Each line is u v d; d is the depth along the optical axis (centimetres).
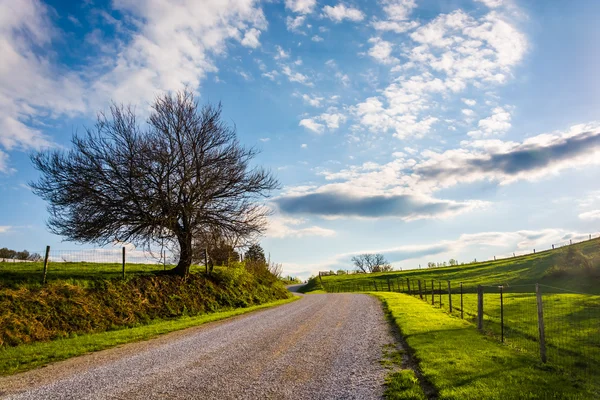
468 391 712
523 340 1360
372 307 2567
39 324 1584
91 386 866
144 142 2614
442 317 1888
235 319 2134
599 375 883
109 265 3088
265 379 891
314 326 1717
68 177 2391
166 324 1941
